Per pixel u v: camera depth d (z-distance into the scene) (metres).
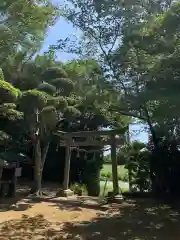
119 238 6.82
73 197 12.68
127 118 16.28
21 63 15.52
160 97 7.70
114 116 16.31
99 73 12.68
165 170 13.59
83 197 12.73
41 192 13.07
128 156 15.78
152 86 8.01
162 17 7.42
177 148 13.70
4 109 10.02
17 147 15.01
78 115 14.22
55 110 12.14
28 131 13.29
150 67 9.19
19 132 14.30
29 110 11.59
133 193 13.75
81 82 14.37
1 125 13.80
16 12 9.58
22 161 13.84
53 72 13.96
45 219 8.48
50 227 7.60
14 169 12.33
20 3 9.45
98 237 6.84
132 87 11.38
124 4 10.29
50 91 12.55
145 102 10.47
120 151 16.83
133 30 9.04
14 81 15.29
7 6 9.41
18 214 9.04
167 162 13.50
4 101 9.62
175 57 7.34
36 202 11.16
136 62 10.19
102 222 8.34
